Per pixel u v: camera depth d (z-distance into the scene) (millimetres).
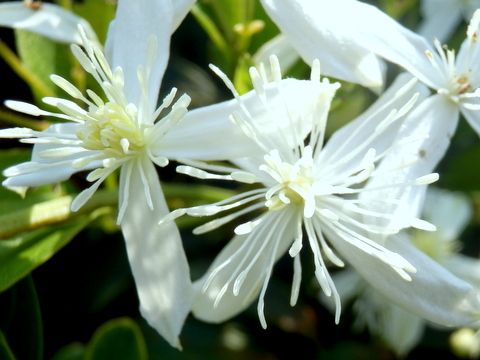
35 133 74
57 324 102
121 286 100
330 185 73
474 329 105
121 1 77
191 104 105
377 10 78
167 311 73
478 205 111
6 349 80
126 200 73
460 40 102
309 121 72
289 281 105
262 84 71
